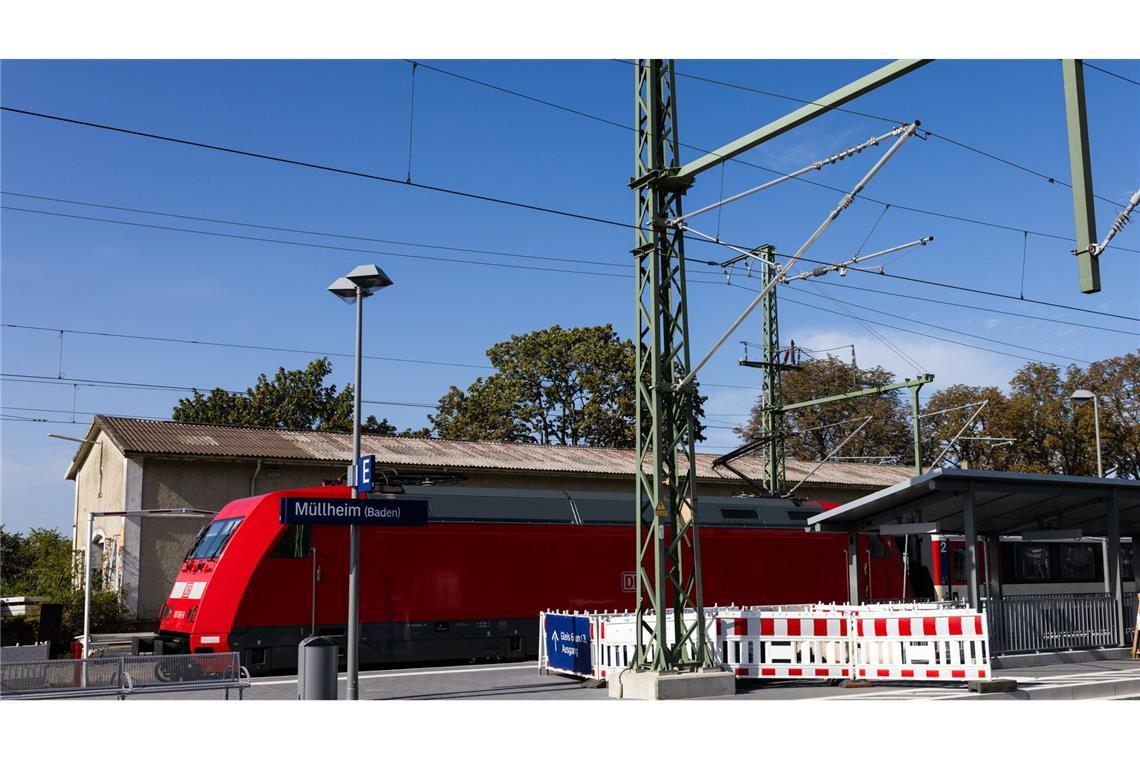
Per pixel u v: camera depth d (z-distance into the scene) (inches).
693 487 625.0
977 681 576.1
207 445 1192.2
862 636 625.3
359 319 610.2
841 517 805.9
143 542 1123.9
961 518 857.5
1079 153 381.7
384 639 821.9
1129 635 835.4
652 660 603.2
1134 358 2162.9
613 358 2172.7
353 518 577.3
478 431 2143.2
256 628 764.6
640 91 628.7
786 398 2637.8
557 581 918.4
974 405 2314.2
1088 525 915.4
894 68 464.4
